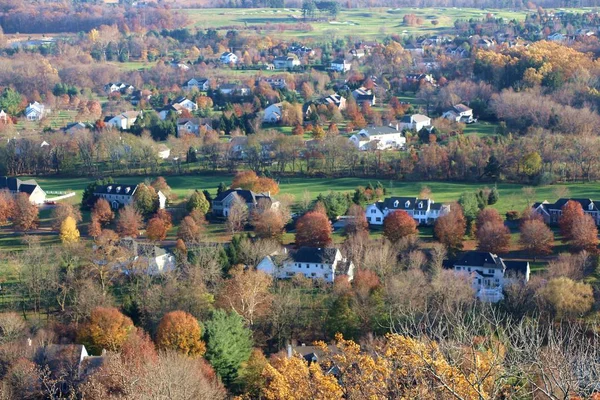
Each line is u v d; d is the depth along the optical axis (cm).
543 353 8044
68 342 16962
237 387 15325
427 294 17600
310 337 17500
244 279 18838
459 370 8069
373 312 16912
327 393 9825
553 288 17225
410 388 8344
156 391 12088
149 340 16275
